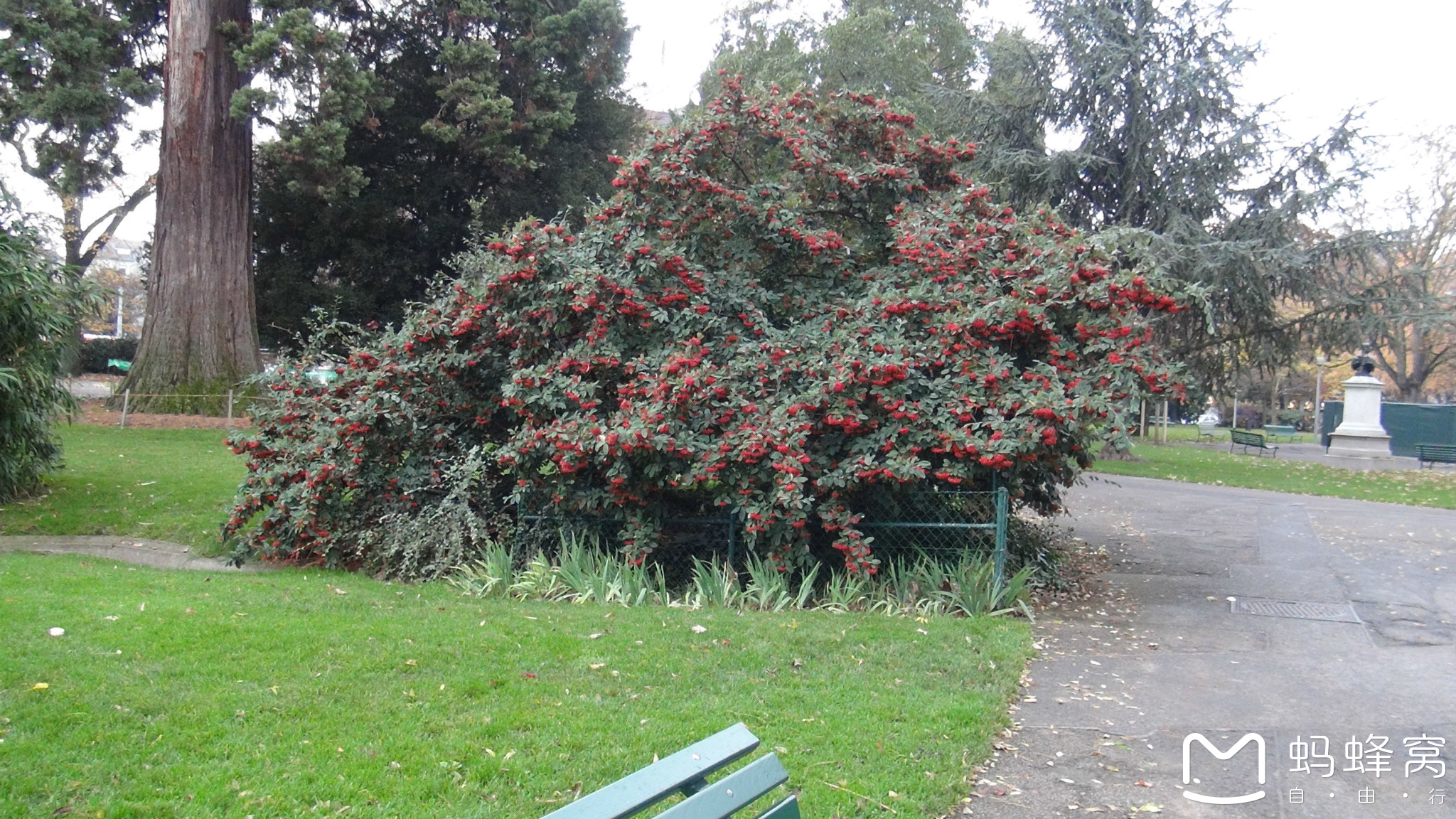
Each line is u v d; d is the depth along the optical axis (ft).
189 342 64.08
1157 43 71.97
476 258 28.50
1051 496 28.40
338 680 15.90
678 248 25.96
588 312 25.02
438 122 77.00
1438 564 30.73
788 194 28.91
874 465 22.38
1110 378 22.67
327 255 89.35
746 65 93.91
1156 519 41.16
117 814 11.11
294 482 26.99
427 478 26.71
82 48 64.13
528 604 22.48
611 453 22.81
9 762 12.30
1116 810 12.66
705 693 16.11
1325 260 72.28
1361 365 82.64
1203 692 17.54
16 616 19.06
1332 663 19.53
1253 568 29.91
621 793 7.57
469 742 13.52
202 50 63.52
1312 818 12.58
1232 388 79.77
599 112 92.22
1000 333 23.85
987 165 73.72
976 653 19.06
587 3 80.84
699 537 26.37
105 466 41.42
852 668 17.81
